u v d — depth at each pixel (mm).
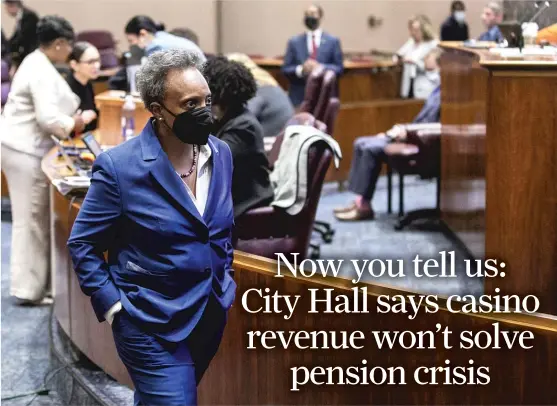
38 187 5031
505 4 6051
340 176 8203
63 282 4375
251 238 4504
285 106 5875
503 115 4629
